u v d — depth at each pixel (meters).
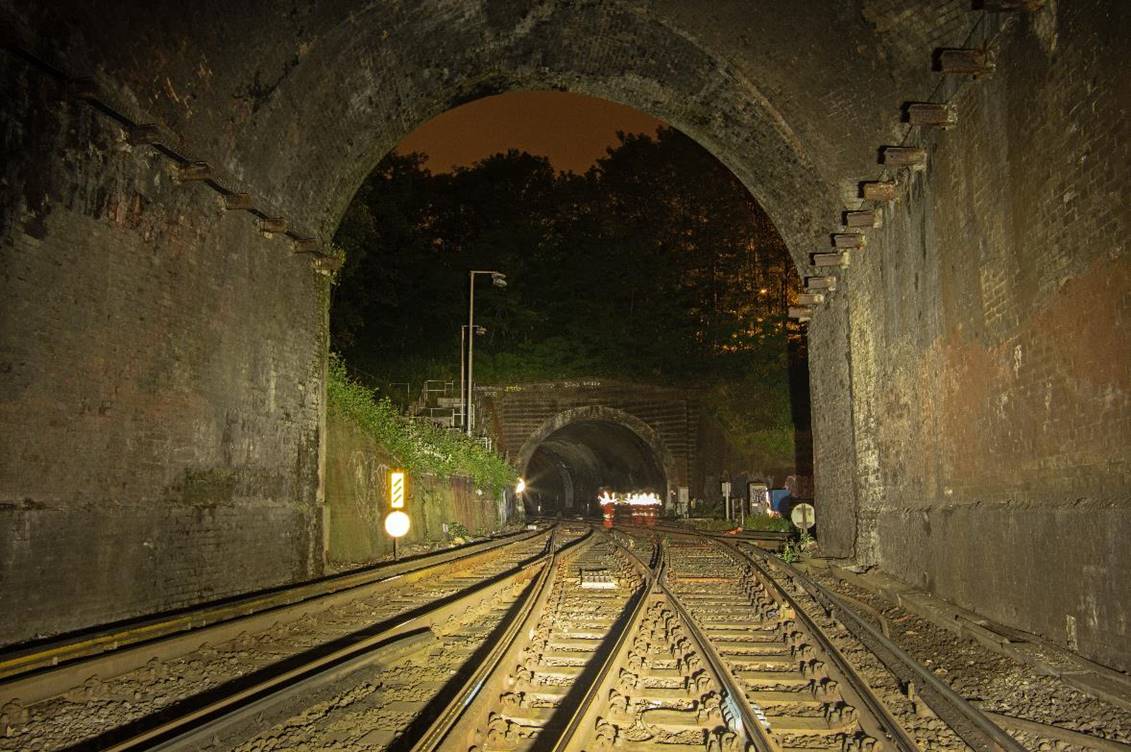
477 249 47.50
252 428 12.34
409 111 16.17
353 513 17.97
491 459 36.53
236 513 11.73
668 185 51.22
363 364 44.81
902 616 10.52
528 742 5.11
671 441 45.12
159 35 9.38
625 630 8.07
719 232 49.69
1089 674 6.64
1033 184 8.23
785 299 47.75
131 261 9.47
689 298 48.50
